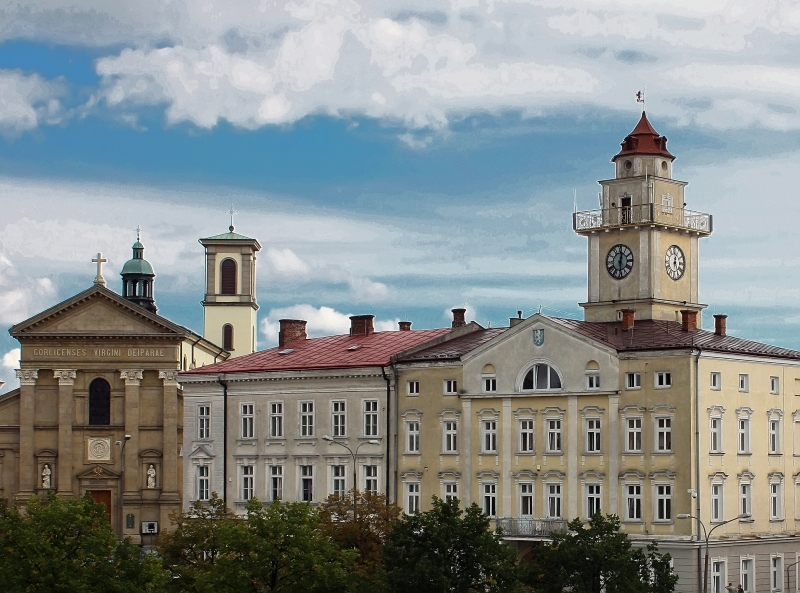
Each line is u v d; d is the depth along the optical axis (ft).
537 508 421.18
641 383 405.80
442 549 338.75
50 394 574.56
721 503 406.41
